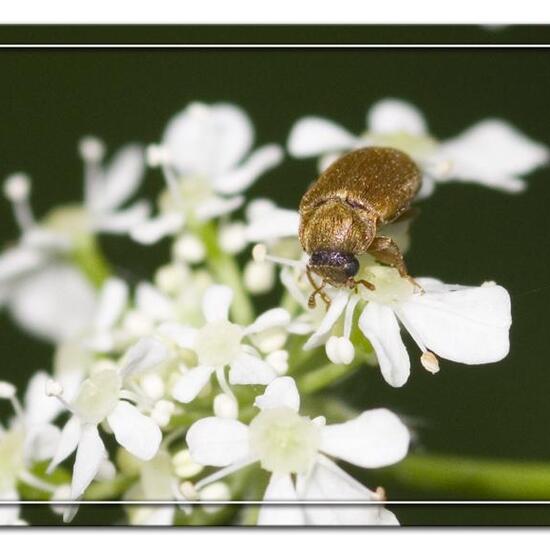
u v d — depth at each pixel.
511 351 0.06
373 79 0.07
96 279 0.07
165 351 0.06
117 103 0.07
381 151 0.06
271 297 0.06
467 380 0.06
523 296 0.06
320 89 0.07
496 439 0.06
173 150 0.07
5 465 0.06
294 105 0.07
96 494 0.06
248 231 0.06
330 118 0.07
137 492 0.06
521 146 0.07
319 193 0.06
